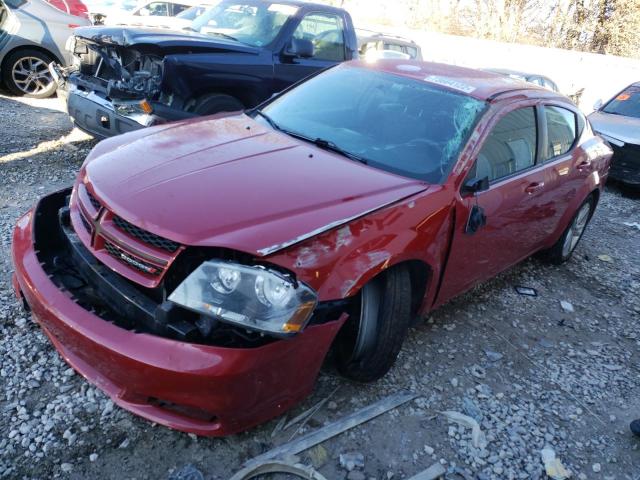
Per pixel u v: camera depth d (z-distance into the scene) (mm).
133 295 2348
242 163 2836
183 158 2840
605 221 6977
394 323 2773
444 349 3520
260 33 6277
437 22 23641
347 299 2445
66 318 2338
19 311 3191
